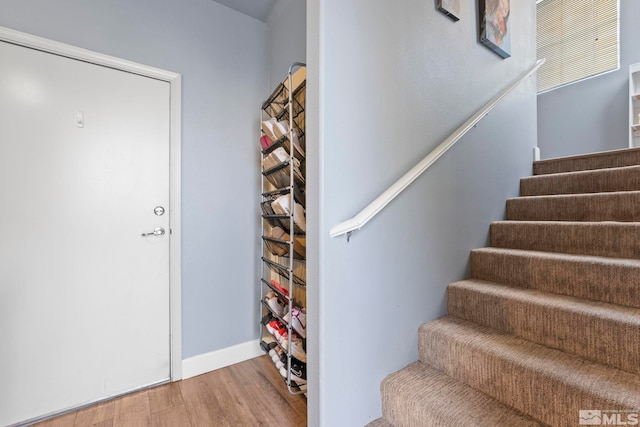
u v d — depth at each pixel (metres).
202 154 2.05
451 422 0.97
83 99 1.65
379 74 1.24
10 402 1.45
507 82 2.13
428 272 1.46
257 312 2.27
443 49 1.58
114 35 1.74
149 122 1.84
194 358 1.97
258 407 1.62
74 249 1.62
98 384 1.67
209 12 2.10
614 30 3.15
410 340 1.37
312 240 1.09
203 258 2.04
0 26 1.44
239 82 2.23
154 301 1.84
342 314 1.10
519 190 2.22
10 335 1.46
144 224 1.82
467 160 1.72
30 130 1.52
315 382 1.08
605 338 1.03
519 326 1.27
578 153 3.40
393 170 1.29
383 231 1.25
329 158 1.06
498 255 1.59
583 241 1.50
